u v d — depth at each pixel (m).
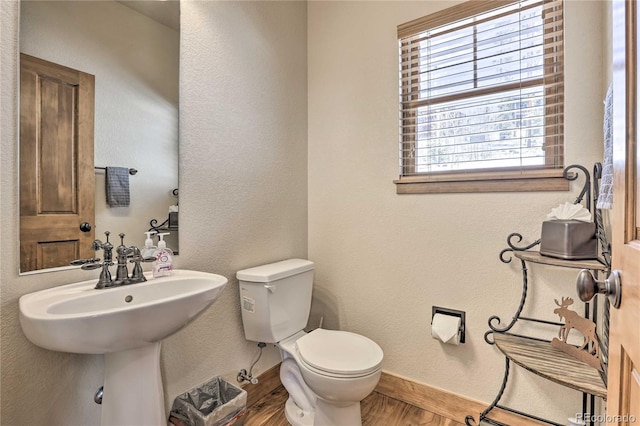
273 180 1.95
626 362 0.57
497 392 1.56
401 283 1.84
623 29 0.61
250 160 1.80
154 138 1.39
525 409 1.49
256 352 1.83
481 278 1.60
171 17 1.45
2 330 1.00
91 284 1.17
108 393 1.10
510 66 1.56
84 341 0.90
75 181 1.17
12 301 1.02
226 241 1.67
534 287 1.47
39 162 1.09
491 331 1.52
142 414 1.12
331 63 2.11
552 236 1.29
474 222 1.62
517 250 1.46
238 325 1.72
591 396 1.27
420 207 1.78
